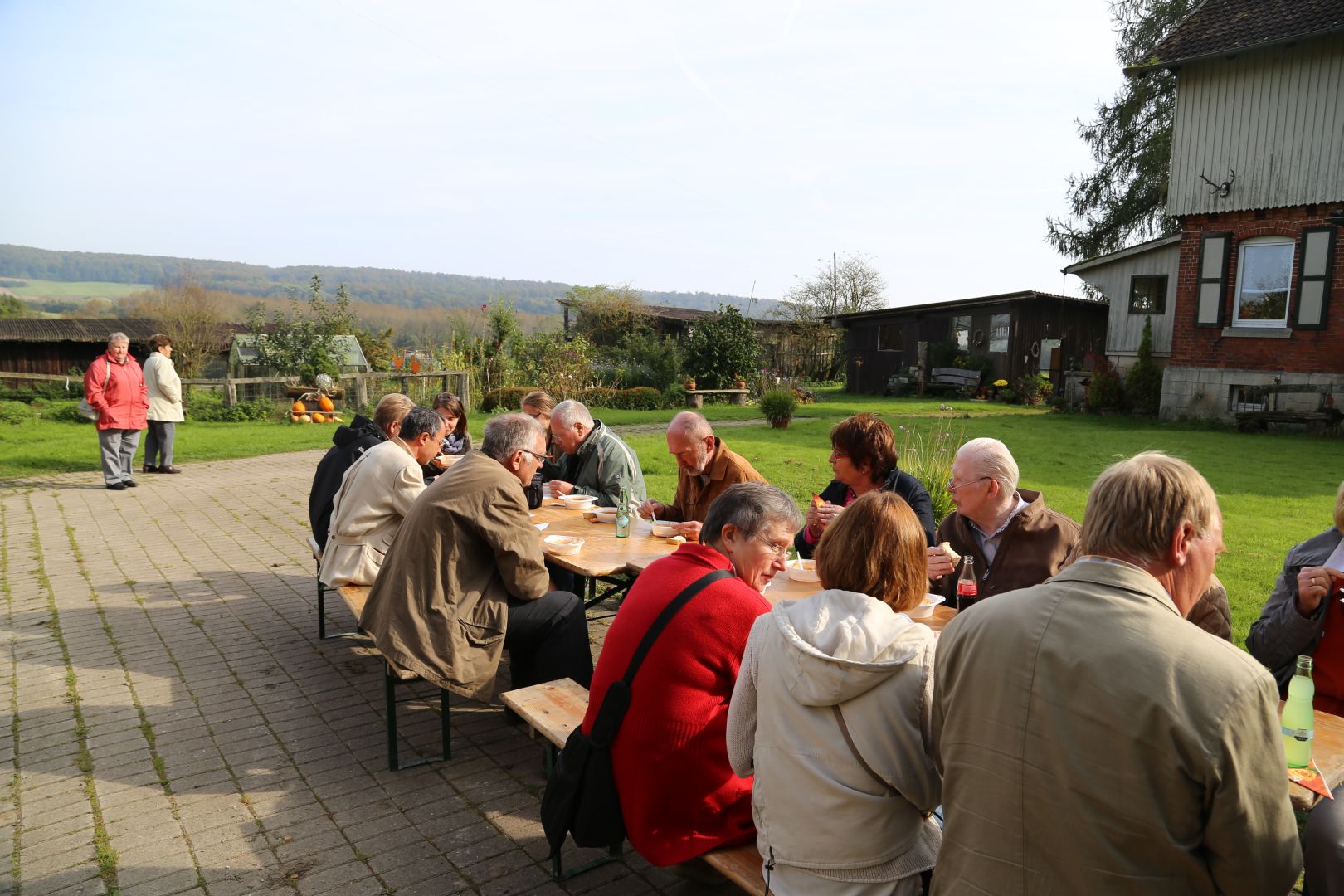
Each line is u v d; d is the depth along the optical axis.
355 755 3.63
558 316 43.12
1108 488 1.53
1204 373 16.48
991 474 3.38
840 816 1.84
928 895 1.98
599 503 5.58
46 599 5.69
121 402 9.58
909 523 1.93
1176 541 1.47
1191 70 16.28
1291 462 11.47
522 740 3.81
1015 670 1.45
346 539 4.36
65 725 3.87
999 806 1.46
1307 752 2.18
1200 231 16.47
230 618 5.36
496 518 3.46
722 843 2.33
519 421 3.83
